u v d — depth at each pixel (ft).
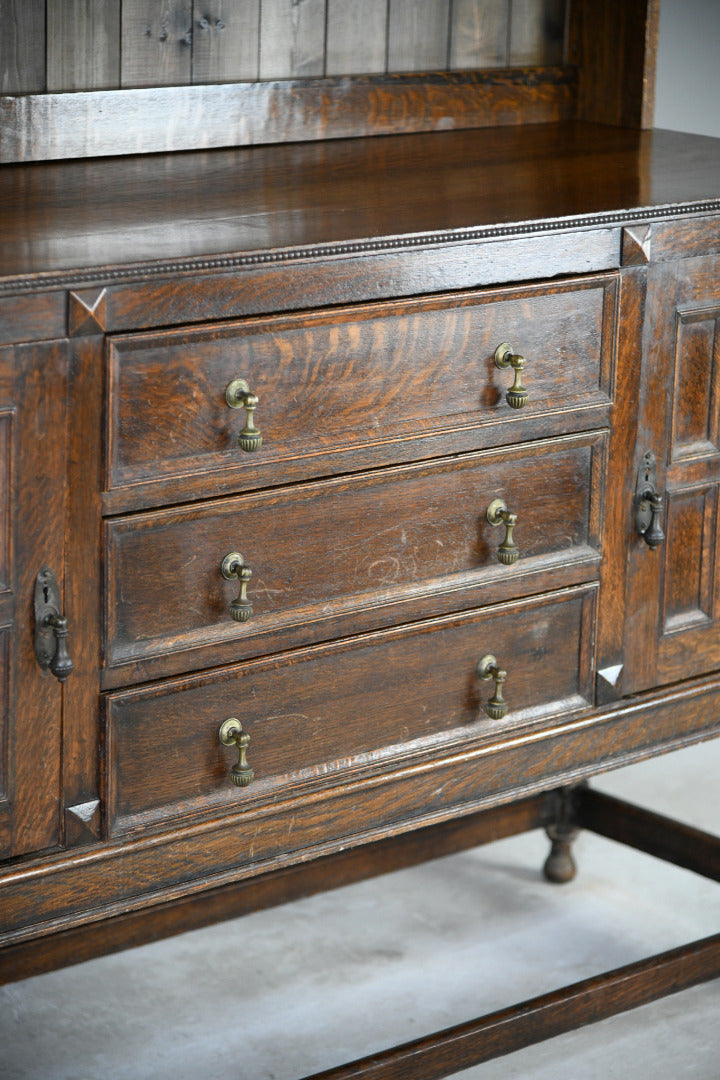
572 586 5.51
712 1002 6.82
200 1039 6.40
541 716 5.57
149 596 4.62
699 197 5.40
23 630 4.40
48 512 4.34
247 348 4.58
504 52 7.23
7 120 5.85
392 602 5.09
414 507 5.08
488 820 7.48
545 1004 5.96
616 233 5.22
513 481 5.28
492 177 5.84
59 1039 6.38
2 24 5.84
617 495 5.53
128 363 4.37
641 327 5.39
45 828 4.61
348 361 4.79
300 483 4.81
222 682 4.84
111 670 4.60
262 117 6.51
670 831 7.25
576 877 7.84
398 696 5.23
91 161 6.08
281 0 6.52
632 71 7.15
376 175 5.89
